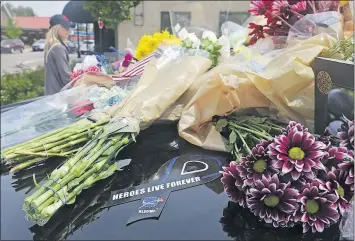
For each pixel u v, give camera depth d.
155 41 1.99
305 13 1.69
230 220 0.99
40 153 1.24
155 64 1.56
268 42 1.65
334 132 1.28
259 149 1.01
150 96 1.38
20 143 1.34
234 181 1.03
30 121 1.50
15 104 1.94
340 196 0.95
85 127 1.31
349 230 0.94
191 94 1.41
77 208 1.03
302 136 1.00
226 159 1.24
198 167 1.20
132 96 1.42
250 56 1.46
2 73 5.48
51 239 0.94
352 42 1.31
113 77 1.74
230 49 1.77
